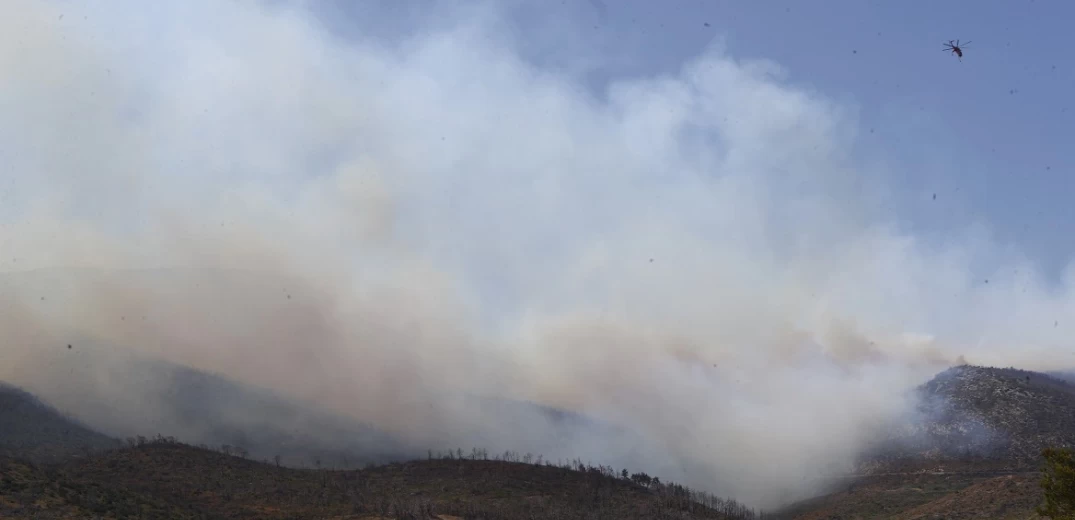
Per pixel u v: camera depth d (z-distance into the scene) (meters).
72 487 144.50
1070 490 71.44
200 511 161.75
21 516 119.62
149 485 178.12
